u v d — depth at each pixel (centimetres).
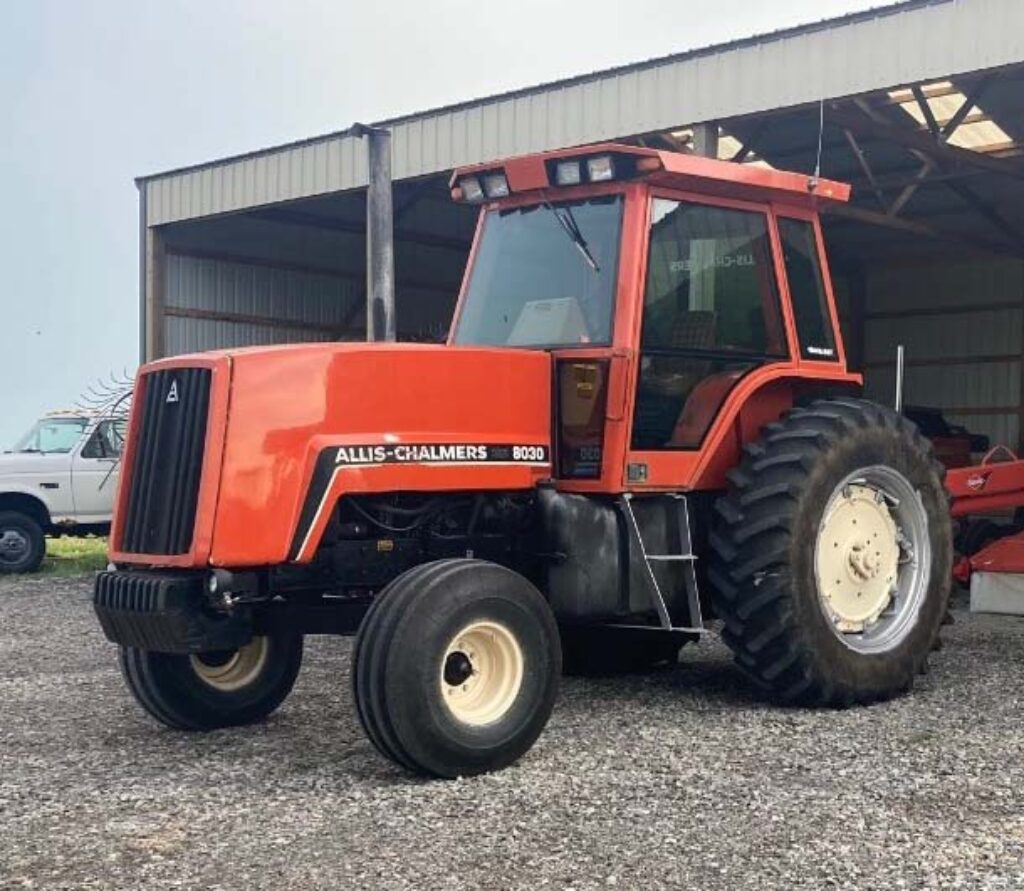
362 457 475
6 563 1335
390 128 1260
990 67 868
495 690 468
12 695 630
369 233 1043
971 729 518
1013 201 1619
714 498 588
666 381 550
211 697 536
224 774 465
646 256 543
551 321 558
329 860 366
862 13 923
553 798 424
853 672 561
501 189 580
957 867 352
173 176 1527
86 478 1386
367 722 445
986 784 435
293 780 454
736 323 580
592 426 532
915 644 590
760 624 551
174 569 468
